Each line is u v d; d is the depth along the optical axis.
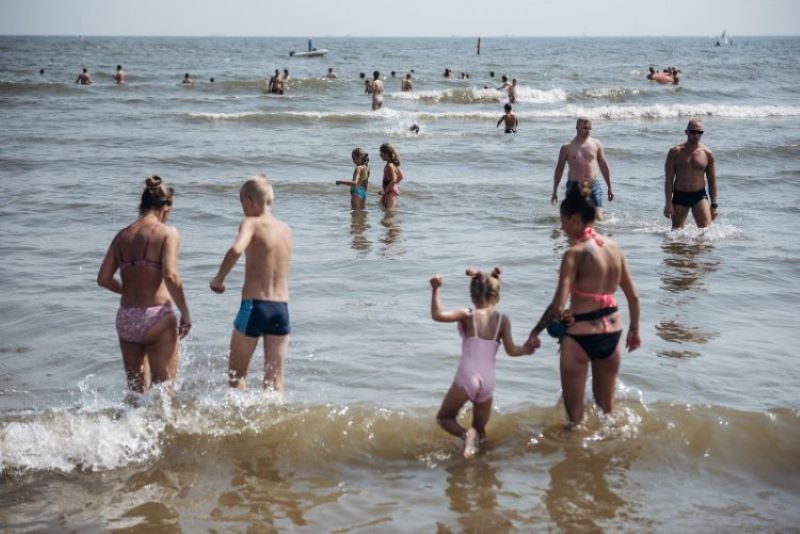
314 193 15.66
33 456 5.30
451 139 23.92
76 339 7.62
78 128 24.95
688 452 5.52
